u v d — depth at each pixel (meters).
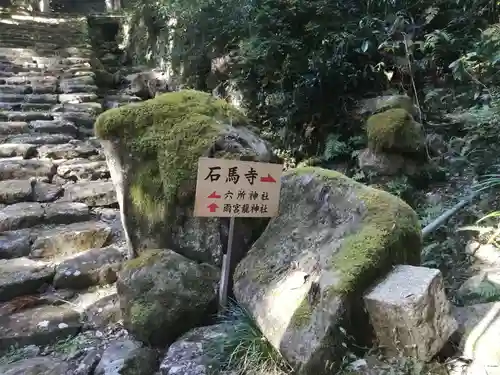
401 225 1.67
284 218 1.96
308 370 1.43
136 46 7.74
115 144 2.16
